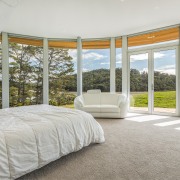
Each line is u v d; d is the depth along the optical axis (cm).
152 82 505
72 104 588
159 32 491
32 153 161
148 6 350
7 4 330
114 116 443
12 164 145
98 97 526
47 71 555
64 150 191
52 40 569
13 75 525
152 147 239
